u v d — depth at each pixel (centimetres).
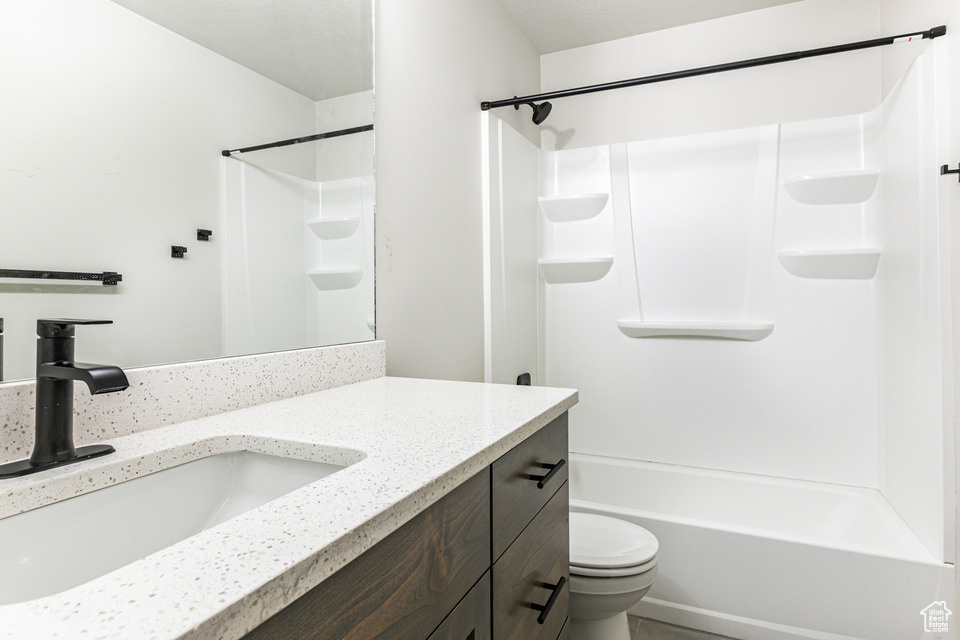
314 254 129
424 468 68
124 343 87
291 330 122
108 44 85
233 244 108
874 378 221
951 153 154
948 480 155
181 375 94
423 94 176
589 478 260
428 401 113
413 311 170
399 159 163
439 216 185
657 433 261
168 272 95
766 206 238
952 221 152
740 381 246
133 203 89
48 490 63
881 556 163
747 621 180
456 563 72
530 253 263
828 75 232
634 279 263
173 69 96
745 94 246
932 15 168
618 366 268
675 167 255
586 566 148
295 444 82
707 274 250
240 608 39
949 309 154
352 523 52
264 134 115
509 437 86
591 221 273
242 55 110
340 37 138
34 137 75
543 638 106
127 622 36
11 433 72
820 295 231
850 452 226
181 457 80
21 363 74
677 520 192
